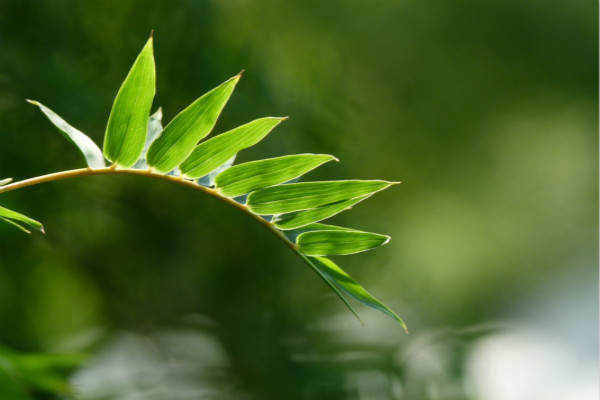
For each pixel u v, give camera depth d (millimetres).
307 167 875
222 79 1713
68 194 1711
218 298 2016
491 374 2471
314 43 2303
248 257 1968
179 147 868
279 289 2025
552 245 4359
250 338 1957
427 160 3352
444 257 3611
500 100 3822
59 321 2080
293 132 1819
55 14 1607
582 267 4551
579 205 4320
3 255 1768
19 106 1573
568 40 3957
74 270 1927
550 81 3975
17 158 1589
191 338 1995
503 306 4230
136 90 862
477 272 4023
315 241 883
